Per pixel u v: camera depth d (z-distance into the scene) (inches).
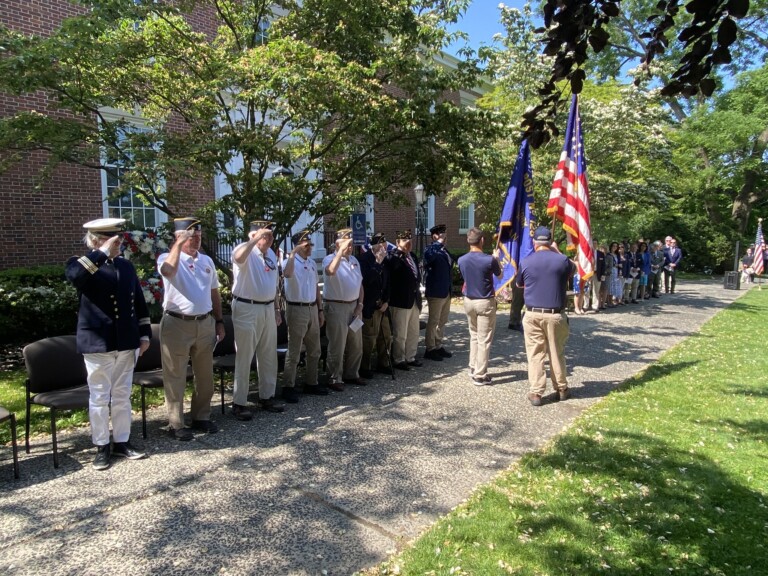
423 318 440.8
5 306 314.3
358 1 264.7
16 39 219.8
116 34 244.5
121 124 257.4
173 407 182.4
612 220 753.0
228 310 370.0
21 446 175.9
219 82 232.2
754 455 173.3
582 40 109.1
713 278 995.9
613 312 524.1
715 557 117.9
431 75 276.4
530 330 228.2
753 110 926.4
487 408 220.8
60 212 408.2
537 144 132.2
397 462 166.1
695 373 281.6
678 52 600.7
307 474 156.7
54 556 114.9
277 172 284.8
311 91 225.3
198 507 136.9
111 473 155.6
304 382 240.2
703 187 1077.1
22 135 245.4
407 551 118.6
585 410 220.7
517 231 290.8
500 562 113.8
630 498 143.2
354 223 317.4
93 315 157.2
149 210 458.0
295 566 113.3
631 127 504.4
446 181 321.4
